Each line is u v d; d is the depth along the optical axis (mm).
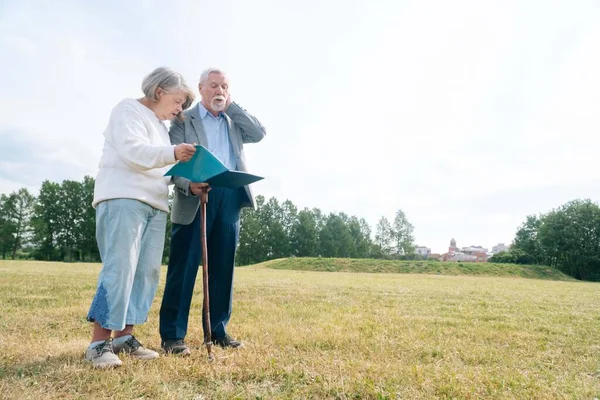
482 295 8734
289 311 5285
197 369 2529
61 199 56188
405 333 3949
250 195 3479
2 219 54031
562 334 4273
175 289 3219
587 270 57250
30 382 2217
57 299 5605
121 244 2654
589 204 58938
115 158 2752
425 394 2266
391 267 36000
